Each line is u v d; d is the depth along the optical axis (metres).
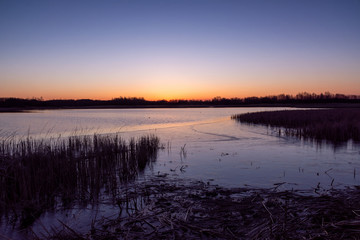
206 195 7.10
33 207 6.52
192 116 59.41
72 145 13.95
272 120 32.56
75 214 6.17
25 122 38.94
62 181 8.20
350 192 6.89
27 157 9.63
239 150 14.30
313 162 10.98
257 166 10.42
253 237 4.64
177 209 6.12
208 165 10.81
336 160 11.32
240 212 5.82
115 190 7.43
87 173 8.78
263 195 6.92
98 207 6.55
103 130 27.70
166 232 5.01
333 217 5.29
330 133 18.56
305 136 19.48
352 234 4.47
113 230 5.20
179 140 18.92
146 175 9.48
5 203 6.41
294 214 5.54
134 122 40.62
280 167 10.19
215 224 5.27
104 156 11.36
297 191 7.18
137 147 13.21
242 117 39.69
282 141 17.75
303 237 4.49
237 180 8.52
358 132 17.84
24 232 5.35
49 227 5.54
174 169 10.30
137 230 5.15
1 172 7.79
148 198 7.00
